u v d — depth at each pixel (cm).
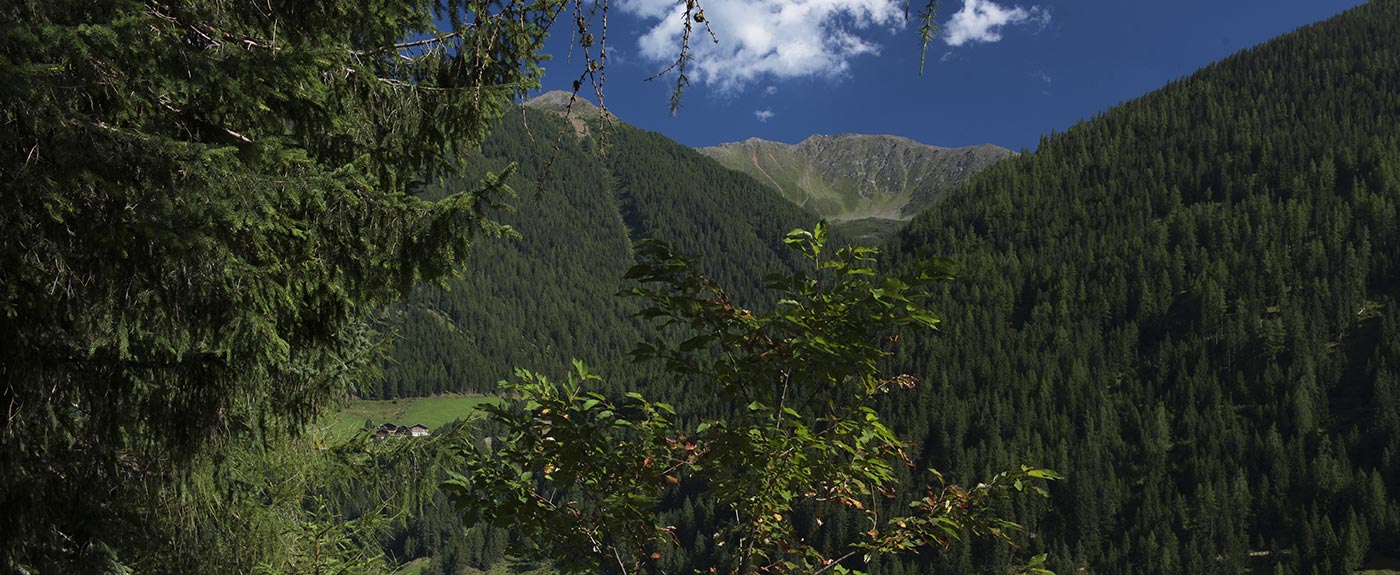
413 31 515
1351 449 13050
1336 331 15788
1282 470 12556
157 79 335
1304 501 12200
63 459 432
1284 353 15488
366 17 482
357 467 651
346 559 723
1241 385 15012
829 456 470
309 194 360
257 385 417
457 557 11075
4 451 366
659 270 473
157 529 475
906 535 495
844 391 471
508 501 482
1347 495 11875
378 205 400
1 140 283
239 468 572
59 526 433
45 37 296
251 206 330
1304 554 11138
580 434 463
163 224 307
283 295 373
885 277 424
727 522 499
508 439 501
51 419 374
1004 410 14812
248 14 447
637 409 484
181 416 404
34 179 289
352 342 628
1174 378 15938
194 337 350
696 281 470
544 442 474
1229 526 11481
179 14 390
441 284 430
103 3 319
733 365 454
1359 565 10881
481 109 491
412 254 411
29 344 360
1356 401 14250
